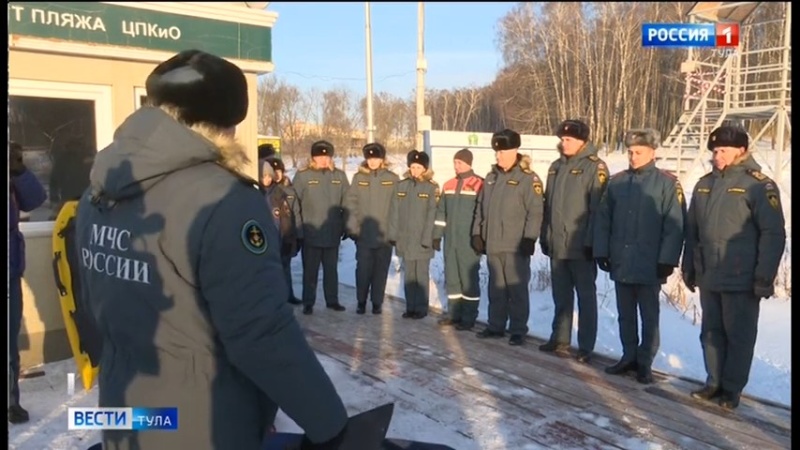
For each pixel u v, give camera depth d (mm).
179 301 1349
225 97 1449
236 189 1365
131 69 4570
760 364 4473
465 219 5562
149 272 1349
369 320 6000
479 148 11727
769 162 13992
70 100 4410
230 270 1309
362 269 6199
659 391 4027
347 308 6516
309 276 6227
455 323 5754
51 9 4066
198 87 1408
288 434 1955
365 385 4211
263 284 1340
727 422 3531
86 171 4531
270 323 1346
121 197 1389
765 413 3646
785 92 11930
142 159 1352
